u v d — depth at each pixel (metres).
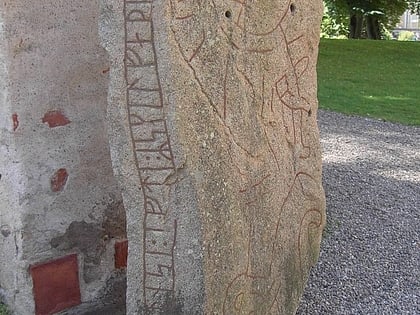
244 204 3.11
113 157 2.81
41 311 3.63
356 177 6.55
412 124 9.31
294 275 3.59
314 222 3.73
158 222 2.83
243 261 3.11
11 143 3.42
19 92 3.38
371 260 4.63
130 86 2.74
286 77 3.42
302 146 3.58
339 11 23.23
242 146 3.09
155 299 2.89
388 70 13.78
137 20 2.69
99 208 3.75
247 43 3.12
